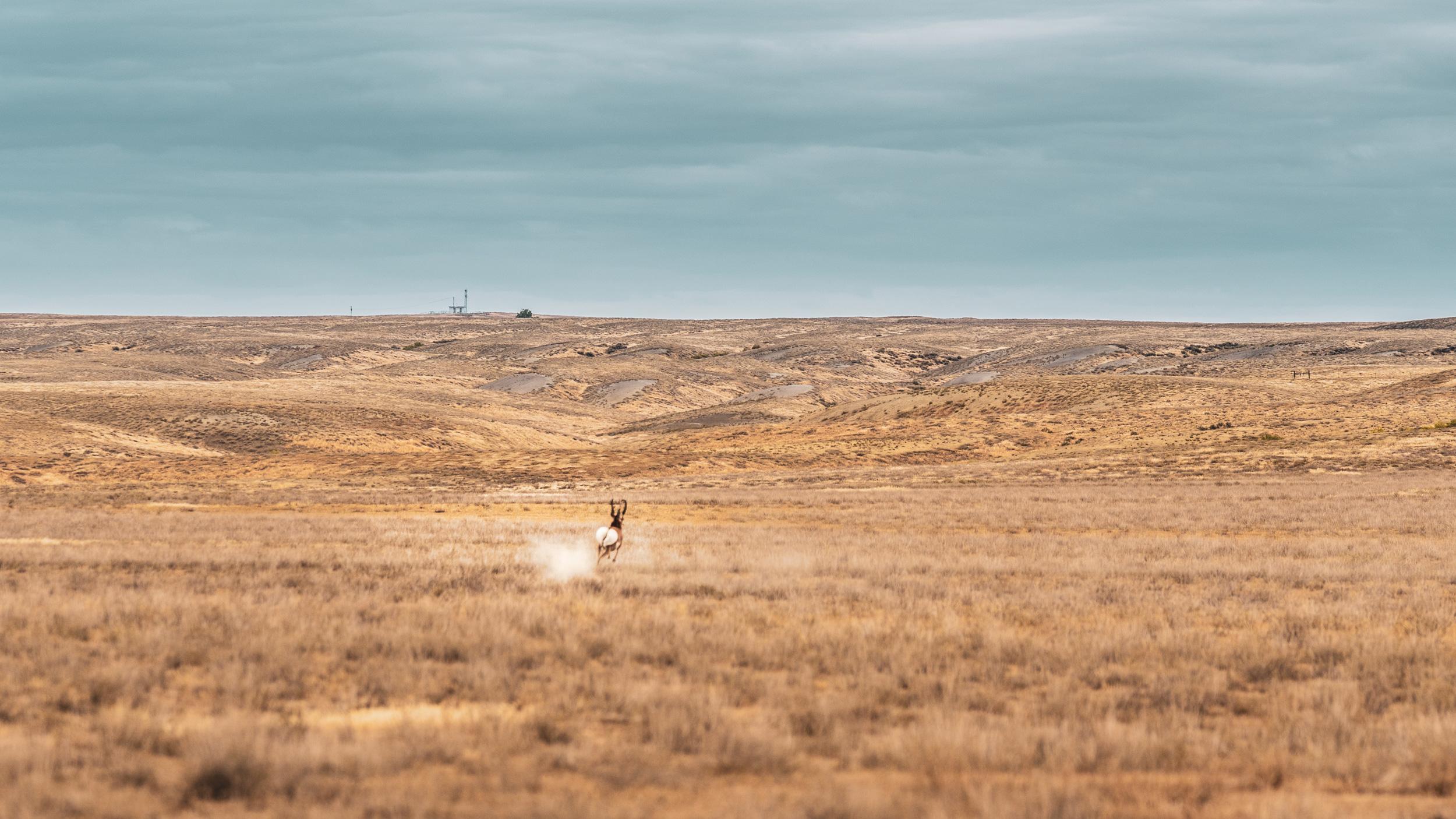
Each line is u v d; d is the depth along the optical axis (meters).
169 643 38.06
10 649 37.47
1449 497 135.50
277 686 33.00
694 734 27.98
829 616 49.88
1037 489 165.62
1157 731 29.05
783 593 57.28
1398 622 49.31
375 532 95.44
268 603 49.97
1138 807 23.34
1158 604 54.41
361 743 26.17
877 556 76.56
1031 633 45.69
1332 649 41.31
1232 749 28.39
